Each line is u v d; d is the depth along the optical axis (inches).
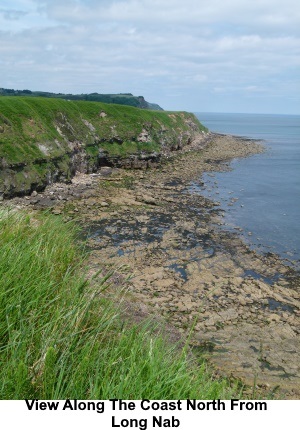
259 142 4510.3
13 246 269.7
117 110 2679.6
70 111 2229.3
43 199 1427.2
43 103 2057.1
